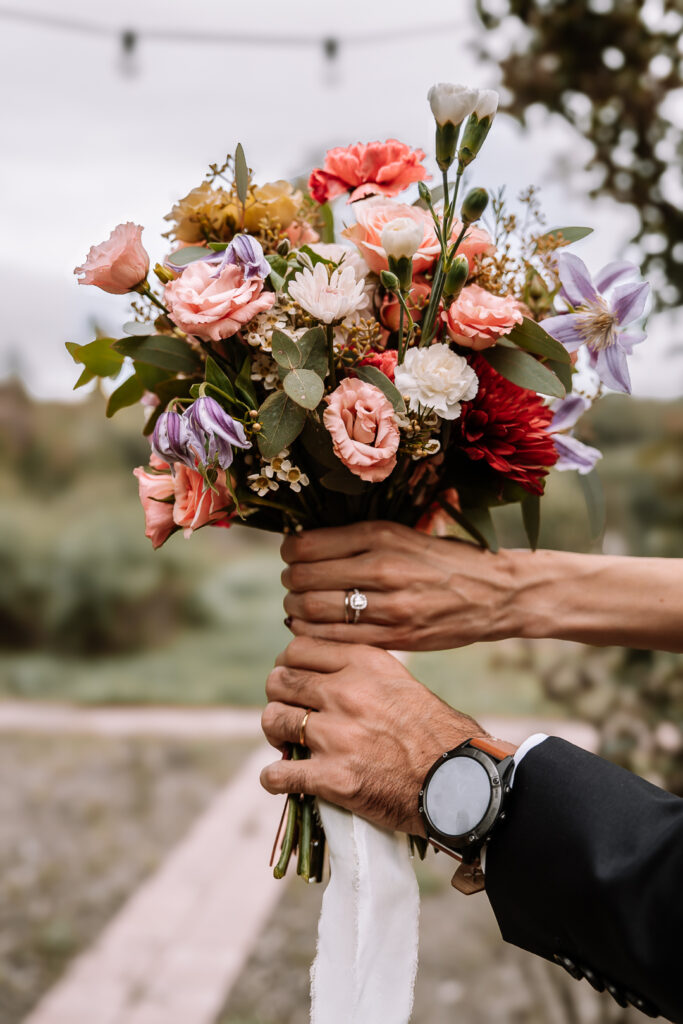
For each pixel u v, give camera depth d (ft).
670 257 6.70
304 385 2.87
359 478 3.14
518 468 3.11
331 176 3.61
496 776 2.80
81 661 32.01
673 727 7.48
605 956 2.47
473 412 3.13
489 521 3.41
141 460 44.73
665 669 7.43
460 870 2.93
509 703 22.35
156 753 21.07
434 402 2.95
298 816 3.43
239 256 3.00
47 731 23.02
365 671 3.26
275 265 3.29
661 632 3.34
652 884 2.37
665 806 2.53
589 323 3.33
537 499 3.42
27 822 16.44
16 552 33.01
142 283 3.26
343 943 3.05
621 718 7.68
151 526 3.24
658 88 6.54
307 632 3.46
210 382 3.02
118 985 10.77
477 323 3.04
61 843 15.46
